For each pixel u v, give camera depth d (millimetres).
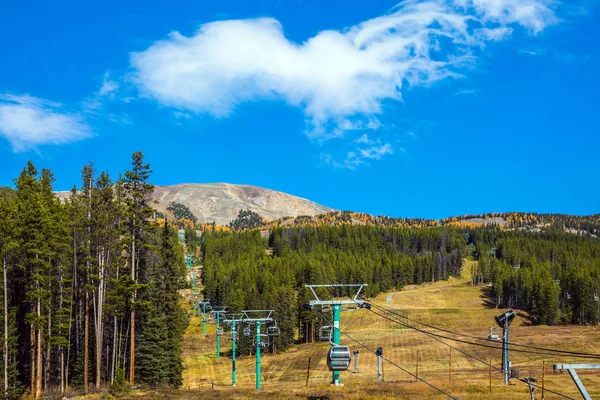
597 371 78062
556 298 166875
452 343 123812
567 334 133375
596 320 162750
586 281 167000
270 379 94312
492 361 98875
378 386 62500
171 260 75125
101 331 64500
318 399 53594
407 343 126562
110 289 68750
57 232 58188
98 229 63156
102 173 64438
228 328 149125
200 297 194625
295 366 106500
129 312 69688
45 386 60500
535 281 181625
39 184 64875
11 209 57781
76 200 67000
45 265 55719
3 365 56406
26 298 59250
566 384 65938
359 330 156000
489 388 58750
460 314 181875
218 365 112438
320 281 199000
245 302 146875
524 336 131250
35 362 61562
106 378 68188
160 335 70125
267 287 172500
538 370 82000
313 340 136625
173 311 73438
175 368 72562
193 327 154625
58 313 59969
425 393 56469
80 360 65188
